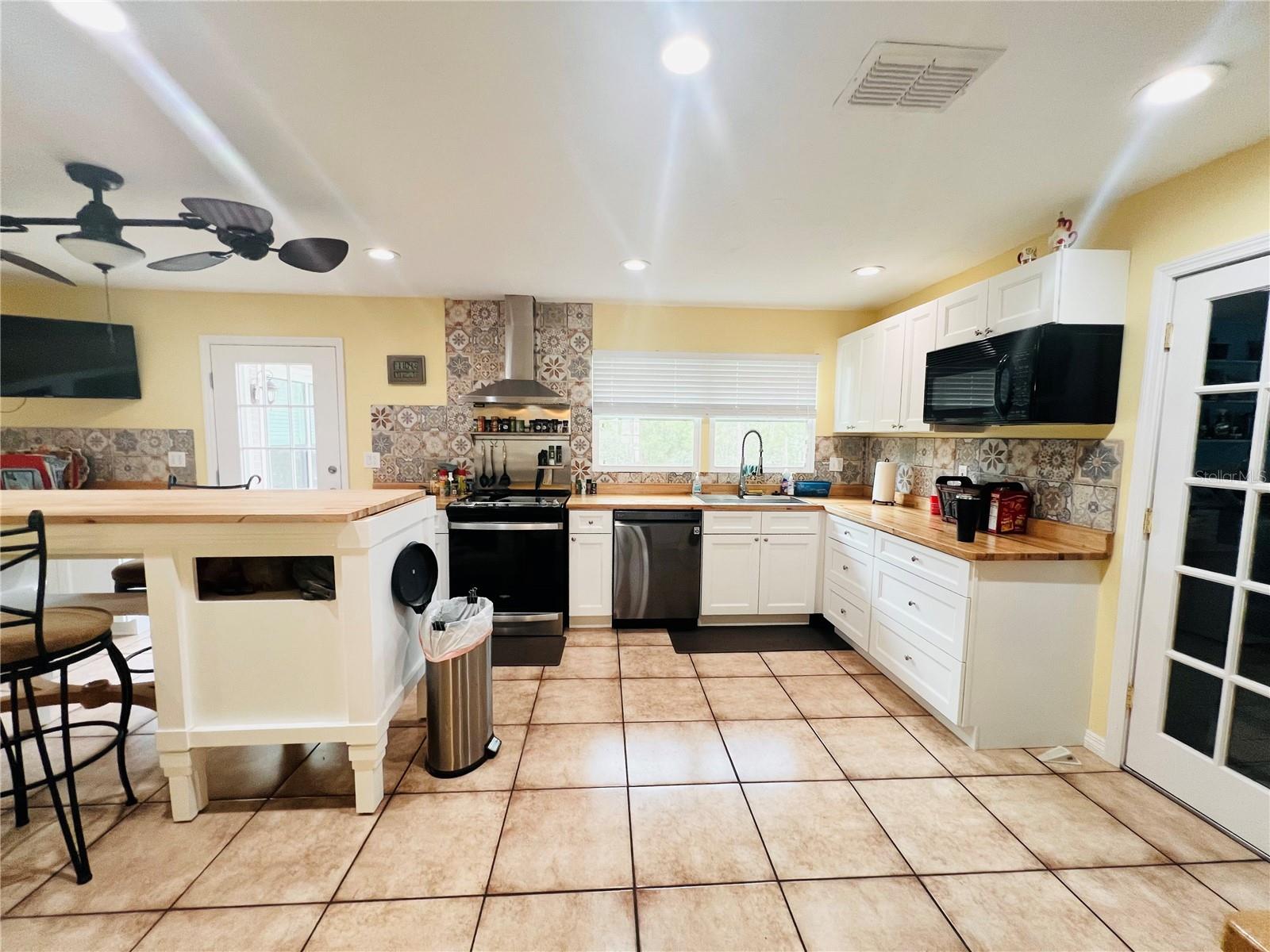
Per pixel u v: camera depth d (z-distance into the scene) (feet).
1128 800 6.11
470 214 7.48
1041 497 7.98
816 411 13.33
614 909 4.63
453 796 6.11
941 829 5.61
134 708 8.20
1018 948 4.31
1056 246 6.62
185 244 8.77
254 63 4.37
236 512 5.34
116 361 11.37
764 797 6.10
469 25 3.95
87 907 4.61
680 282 10.75
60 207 7.20
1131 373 6.54
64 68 4.41
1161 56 4.20
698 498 12.41
